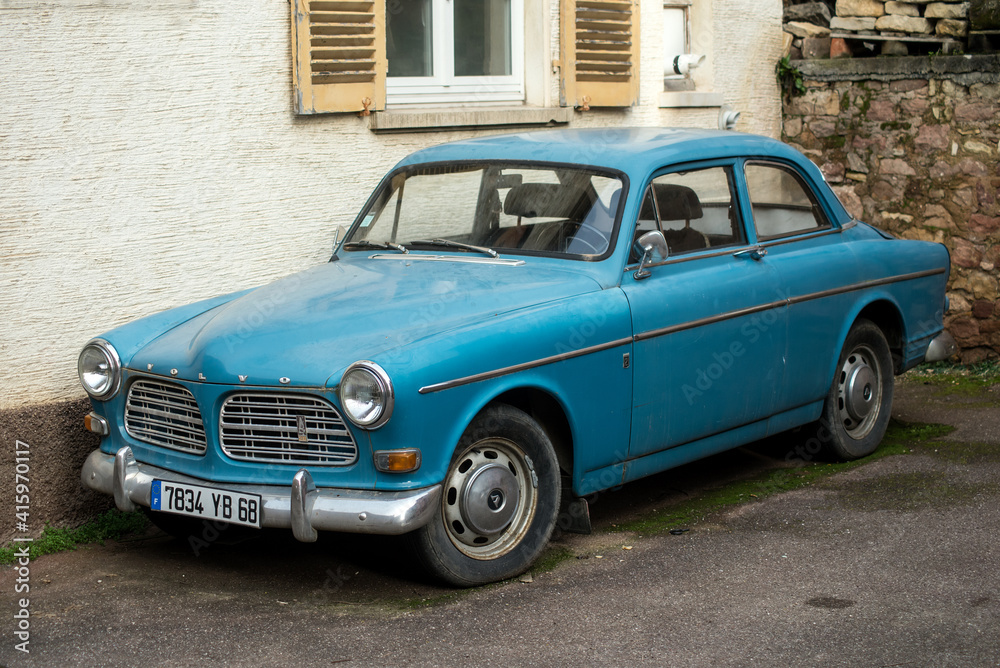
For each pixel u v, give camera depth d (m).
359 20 6.09
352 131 6.19
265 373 3.93
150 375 4.27
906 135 8.32
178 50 5.37
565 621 3.87
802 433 5.98
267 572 4.46
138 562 4.62
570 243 4.79
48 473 4.91
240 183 5.71
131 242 5.30
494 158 5.21
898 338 6.21
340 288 4.62
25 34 4.84
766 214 5.47
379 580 4.33
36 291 4.98
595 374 4.43
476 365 3.96
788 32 9.20
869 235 6.10
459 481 4.09
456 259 4.94
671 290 4.77
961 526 4.80
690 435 4.96
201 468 4.15
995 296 8.00
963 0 8.05
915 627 3.76
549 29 7.25
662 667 3.49
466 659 3.57
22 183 4.89
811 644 3.64
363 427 3.75
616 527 4.97
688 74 8.66
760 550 4.59
